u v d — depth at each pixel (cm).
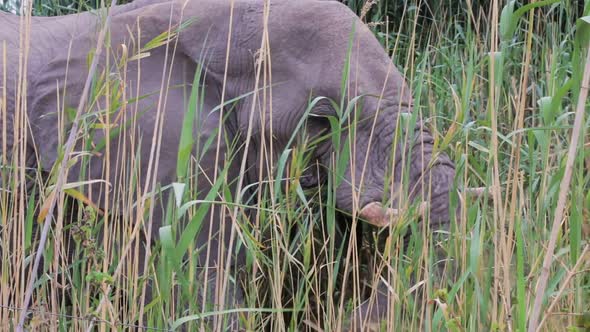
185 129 390
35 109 575
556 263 416
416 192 528
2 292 438
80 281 518
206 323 441
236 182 571
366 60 556
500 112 680
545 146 366
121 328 427
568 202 418
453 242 421
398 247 432
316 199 564
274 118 557
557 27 746
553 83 414
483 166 543
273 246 464
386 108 546
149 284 549
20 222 444
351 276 572
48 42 605
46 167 567
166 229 356
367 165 545
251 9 573
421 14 884
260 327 469
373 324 495
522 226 434
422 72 436
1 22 624
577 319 351
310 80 555
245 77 569
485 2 853
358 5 866
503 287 404
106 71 463
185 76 576
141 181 564
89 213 434
